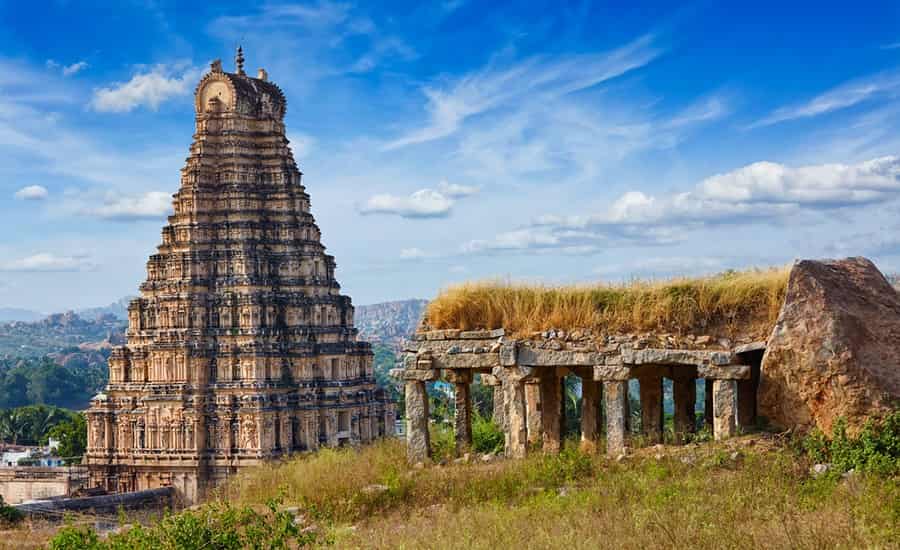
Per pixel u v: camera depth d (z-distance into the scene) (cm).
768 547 2317
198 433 10612
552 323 3653
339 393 11162
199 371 10738
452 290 3869
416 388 3812
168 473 10650
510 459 3606
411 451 3784
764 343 3391
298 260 11238
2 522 5638
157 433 10769
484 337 3731
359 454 4225
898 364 3141
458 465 3641
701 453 3262
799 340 3184
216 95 11438
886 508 2506
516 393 3653
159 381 10875
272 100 11569
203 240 11081
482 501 3188
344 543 2827
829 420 3139
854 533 2341
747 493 2767
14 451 17912
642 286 3675
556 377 4078
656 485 2992
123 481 10894
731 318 3484
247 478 4141
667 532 2464
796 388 3206
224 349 10744
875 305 3253
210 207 11206
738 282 3516
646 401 4056
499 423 4725
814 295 3203
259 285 10925
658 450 3397
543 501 2995
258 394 10569
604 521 2666
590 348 3562
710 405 4022
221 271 10994
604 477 3197
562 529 2630
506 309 3756
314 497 3453
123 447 10931
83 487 10806
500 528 2702
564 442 4000
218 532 2914
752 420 3541
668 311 3538
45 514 6575
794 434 3225
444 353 3759
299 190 11475
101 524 6016
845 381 3102
